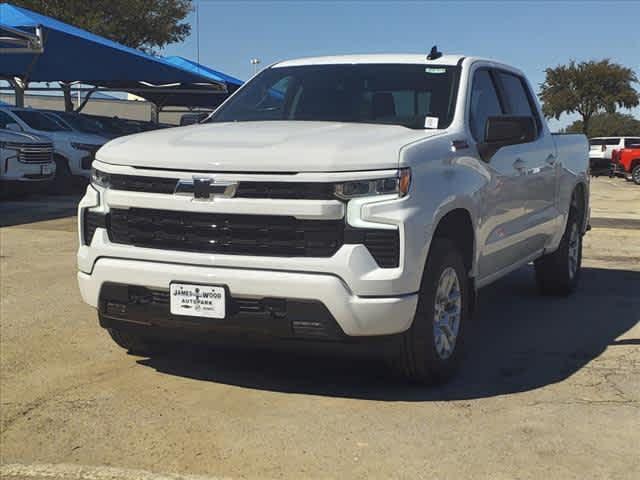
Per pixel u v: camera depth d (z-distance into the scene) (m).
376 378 4.96
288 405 4.48
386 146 4.34
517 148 5.96
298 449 3.88
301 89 5.78
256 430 4.12
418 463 3.73
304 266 4.14
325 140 4.43
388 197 4.20
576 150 7.54
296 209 4.14
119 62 20.36
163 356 5.38
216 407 4.45
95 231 4.68
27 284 7.53
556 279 7.50
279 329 4.23
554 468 3.69
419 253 4.29
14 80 22.08
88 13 29.62
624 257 10.30
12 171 15.05
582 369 5.24
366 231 4.16
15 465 3.71
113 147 4.75
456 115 5.21
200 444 3.94
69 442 3.97
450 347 4.84
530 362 5.40
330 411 4.39
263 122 5.39
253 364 5.22
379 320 4.18
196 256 4.30
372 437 4.03
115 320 4.78
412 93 5.44
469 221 5.02
